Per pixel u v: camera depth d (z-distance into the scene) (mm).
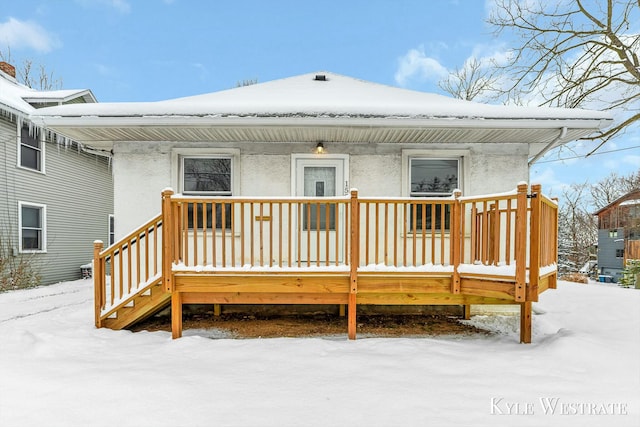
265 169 5504
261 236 4109
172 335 4105
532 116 4602
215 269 4035
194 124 4598
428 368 3227
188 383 2914
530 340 4012
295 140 5441
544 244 4180
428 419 2418
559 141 5434
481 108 4809
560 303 5953
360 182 5531
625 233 20047
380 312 5547
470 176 5508
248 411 2506
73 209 11234
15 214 9227
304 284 4109
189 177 5598
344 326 4895
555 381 2949
